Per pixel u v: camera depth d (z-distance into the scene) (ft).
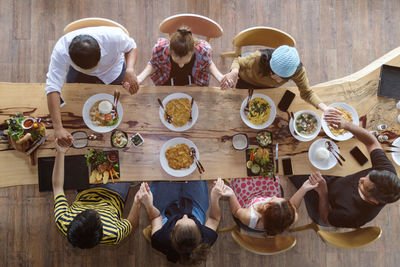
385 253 9.51
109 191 6.78
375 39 10.34
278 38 7.27
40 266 8.76
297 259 9.36
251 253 9.23
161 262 9.00
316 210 7.37
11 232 8.77
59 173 5.94
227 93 6.63
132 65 6.64
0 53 9.32
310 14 10.29
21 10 9.48
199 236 5.61
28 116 6.14
